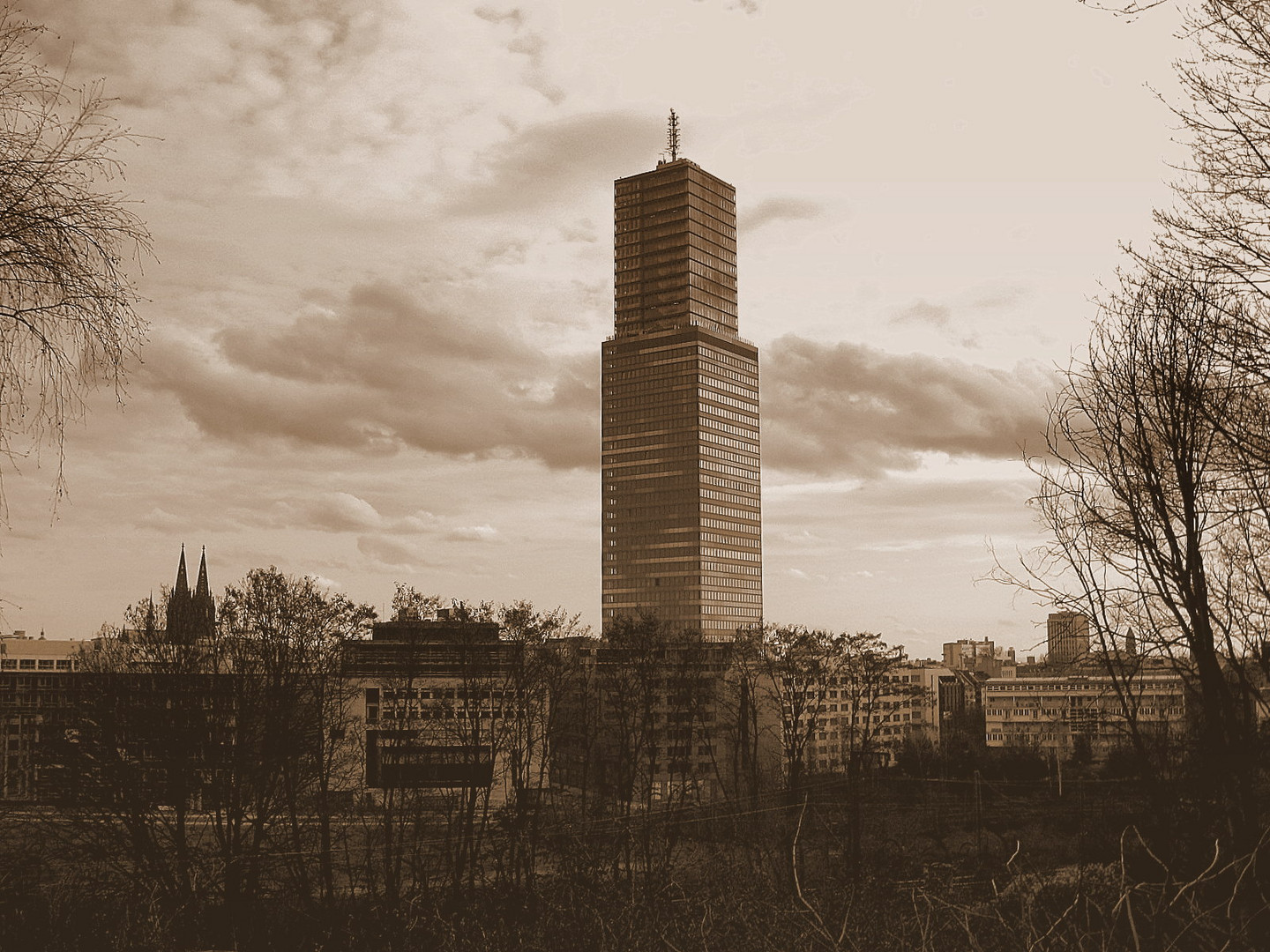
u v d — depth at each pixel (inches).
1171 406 636.7
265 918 1636.3
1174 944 432.8
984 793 2544.3
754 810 2333.9
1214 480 634.8
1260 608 643.5
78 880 1184.8
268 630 2047.2
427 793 2234.3
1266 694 613.9
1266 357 593.3
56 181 430.6
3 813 1491.1
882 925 547.5
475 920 925.8
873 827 2236.7
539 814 2206.0
